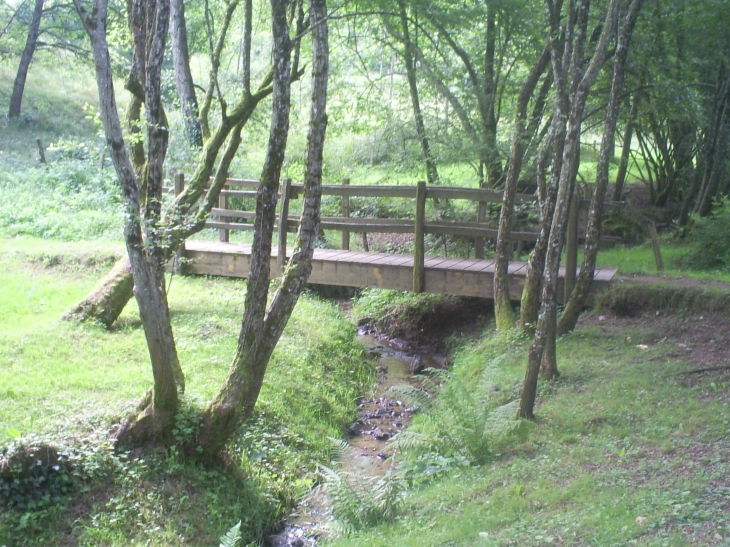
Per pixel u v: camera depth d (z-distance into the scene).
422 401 7.06
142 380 7.66
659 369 7.82
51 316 9.88
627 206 12.19
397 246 16.02
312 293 14.02
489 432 6.66
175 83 17.64
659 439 6.00
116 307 9.87
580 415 6.87
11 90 27.84
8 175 18.86
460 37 16.89
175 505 5.84
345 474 6.43
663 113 13.50
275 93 6.15
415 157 16.11
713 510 4.50
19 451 5.38
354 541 5.37
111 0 19.80
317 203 6.49
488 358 9.28
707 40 13.38
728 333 8.68
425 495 6.00
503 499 5.36
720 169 14.81
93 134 26.25
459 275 10.84
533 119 11.59
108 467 5.84
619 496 4.98
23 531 5.15
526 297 9.45
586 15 7.08
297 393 8.54
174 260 12.84
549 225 9.03
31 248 13.28
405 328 12.52
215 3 16.89
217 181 8.91
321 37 6.21
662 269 11.41
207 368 8.34
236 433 6.90
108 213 16.62
